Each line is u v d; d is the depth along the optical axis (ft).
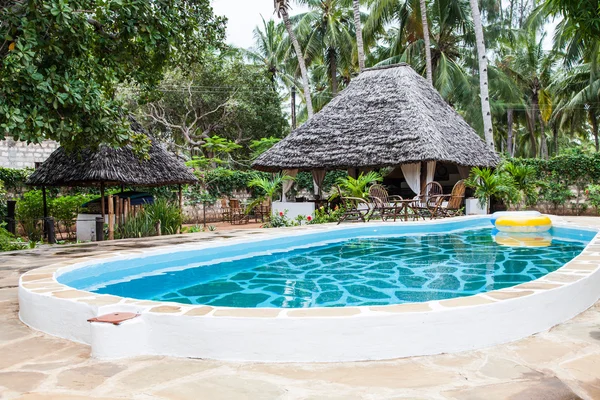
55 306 10.42
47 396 6.88
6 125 16.08
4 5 17.60
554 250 23.17
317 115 47.24
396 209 34.47
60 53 18.11
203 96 79.46
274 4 67.41
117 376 7.72
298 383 7.36
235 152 89.92
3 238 28.22
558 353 8.47
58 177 33.65
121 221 33.76
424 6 59.98
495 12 76.13
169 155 39.24
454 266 19.89
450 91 68.13
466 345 8.87
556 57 86.12
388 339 8.54
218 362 8.45
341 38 79.36
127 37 20.39
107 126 20.61
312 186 65.26
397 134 40.19
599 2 11.30
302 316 8.59
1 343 9.80
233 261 21.81
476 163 44.73
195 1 27.32
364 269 19.83
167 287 16.80
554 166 51.34
